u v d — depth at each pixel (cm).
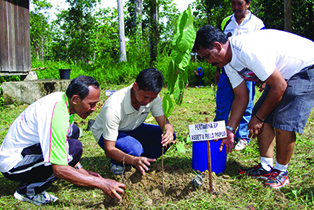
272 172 247
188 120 492
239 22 335
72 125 283
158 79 216
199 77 1021
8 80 834
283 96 224
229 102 321
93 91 205
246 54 206
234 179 258
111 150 252
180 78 205
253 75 225
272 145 254
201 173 254
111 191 202
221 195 229
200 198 223
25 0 829
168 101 212
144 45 1400
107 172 291
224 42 214
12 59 779
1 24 731
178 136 394
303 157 303
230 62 221
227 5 2412
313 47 224
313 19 1936
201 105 638
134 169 269
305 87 215
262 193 232
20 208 224
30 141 219
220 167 270
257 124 225
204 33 213
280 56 217
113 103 251
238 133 342
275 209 208
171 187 238
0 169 222
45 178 229
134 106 258
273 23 1919
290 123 219
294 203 215
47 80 820
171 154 336
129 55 1398
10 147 221
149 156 310
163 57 1116
